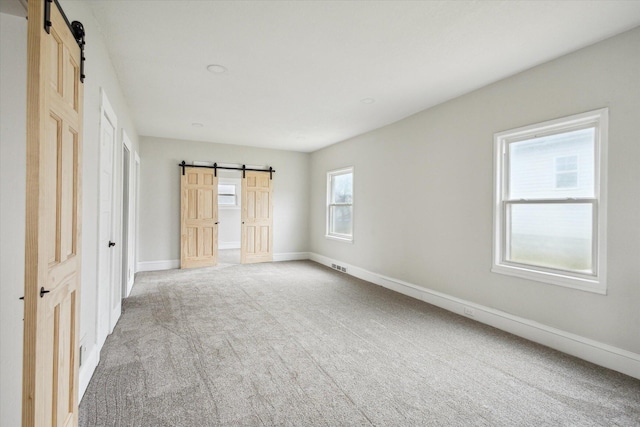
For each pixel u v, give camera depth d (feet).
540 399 7.07
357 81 11.55
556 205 9.93
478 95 12.09
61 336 4.84
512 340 10.22
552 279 9.68
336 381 7.73
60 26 4.55
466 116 12.55
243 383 7.57
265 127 17.84
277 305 13.62
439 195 13.74
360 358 8.93
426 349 9.53
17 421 5.20
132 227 16.17
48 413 4.33
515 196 11.07
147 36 8.63
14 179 5.11
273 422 6.21
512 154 11.18
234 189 33.32
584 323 8.98
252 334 10.50
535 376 8.03
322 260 23.38
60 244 4.70
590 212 9.14
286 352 9.23
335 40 8.83
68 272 5.09
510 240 11.24
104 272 9.43
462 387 7.52
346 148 20.71
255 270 20.97
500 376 8.03
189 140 21.56
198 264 21.86
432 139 14.15
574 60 9.22
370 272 18.07
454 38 8.67
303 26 8.16
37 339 3.80
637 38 7.97
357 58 9.84
